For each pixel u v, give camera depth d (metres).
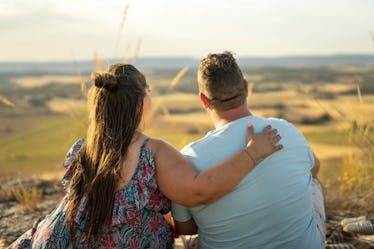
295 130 2.11
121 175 1.99
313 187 2.55
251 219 2.03
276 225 2.04
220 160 2.03
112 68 2.12
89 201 1.98
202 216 2.11
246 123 2.06
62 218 2.04
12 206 4.02
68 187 2.12
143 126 2.12
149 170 2.00
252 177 1.99
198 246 2.30
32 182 4.76
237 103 2.08
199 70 2.10
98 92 2.06
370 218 3.26
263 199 2.00
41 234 2.05
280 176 2.01
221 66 2.04
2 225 3.45
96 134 2.03
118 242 2.00
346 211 3.55
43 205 4.00
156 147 2.04
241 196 2.00
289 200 2.03
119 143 1.99
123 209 1.98
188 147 2.13
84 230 1.99
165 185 2.01
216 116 2.12
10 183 4.71
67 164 2.15
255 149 1.95
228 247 2.11
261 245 2.06
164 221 2.14
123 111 2.03
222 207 2.04
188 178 1.97
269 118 2.12
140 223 2.04
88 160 2.03
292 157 2.04
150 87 2.18
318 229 2.35
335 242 2.76
